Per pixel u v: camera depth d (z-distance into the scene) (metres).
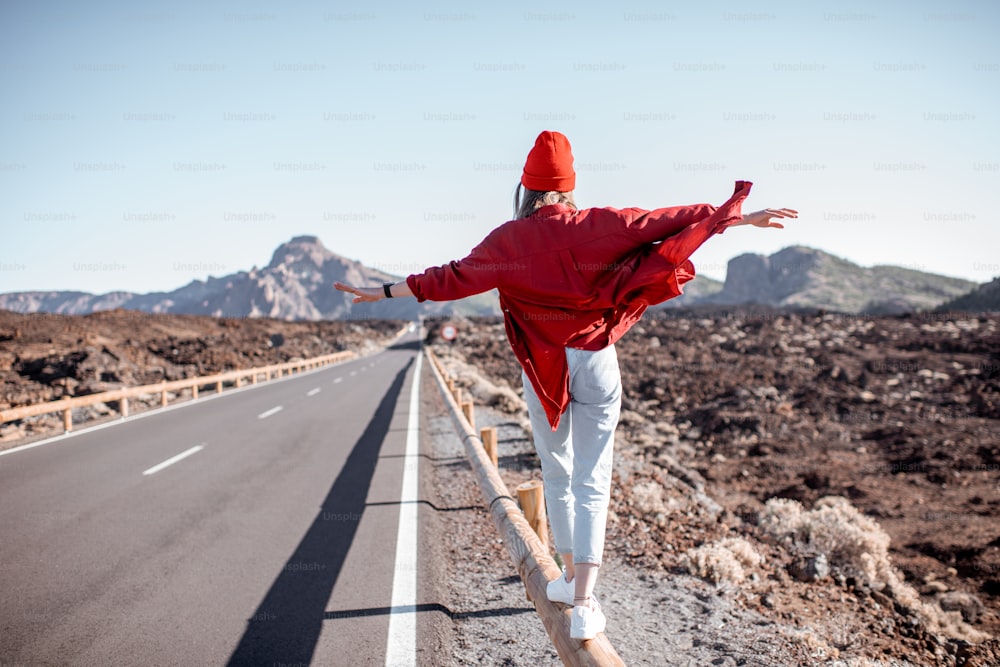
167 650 4.08
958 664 5.05
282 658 3.99
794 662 4.13
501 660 3.97
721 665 4.02
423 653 4.06
